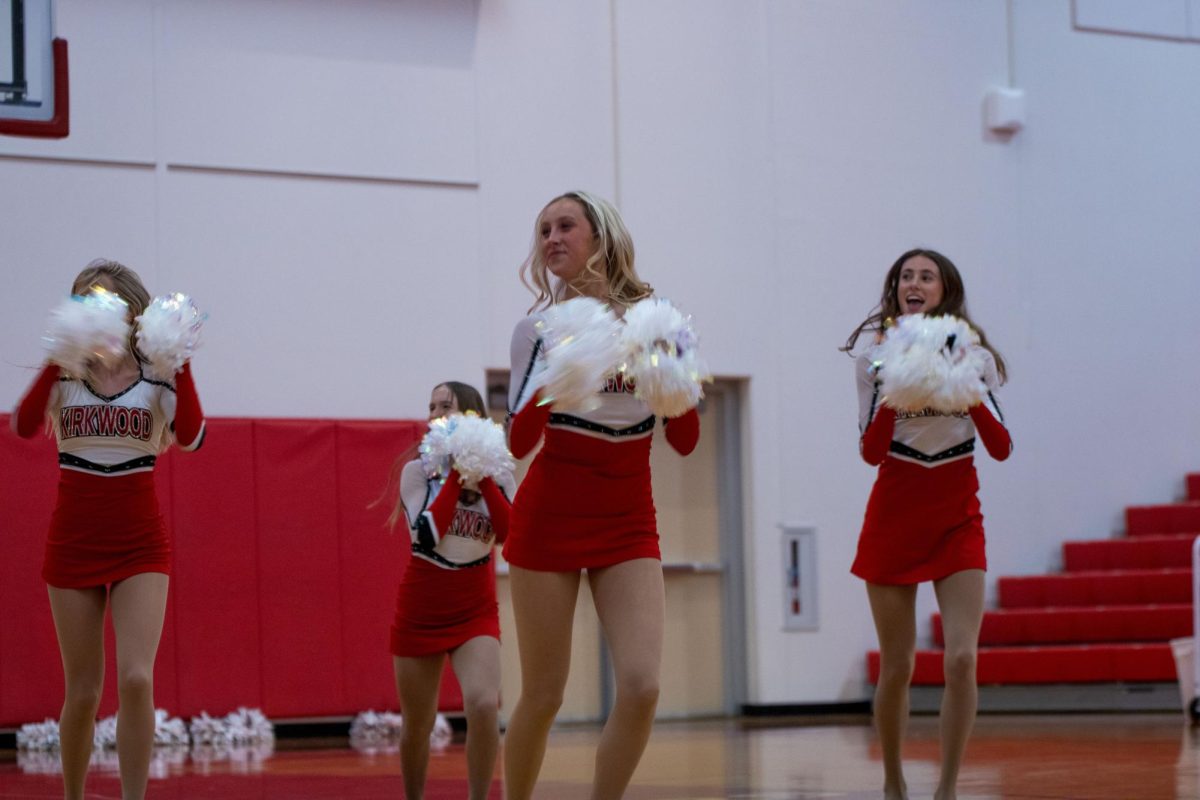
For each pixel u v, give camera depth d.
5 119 10.26
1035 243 18.58
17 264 14.59
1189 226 19.42
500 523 7.52
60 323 6.51
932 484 7.38
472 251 16.17
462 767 10.95
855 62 17.89
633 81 16.89
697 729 14.94
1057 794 7.85
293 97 15.63
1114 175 19.08
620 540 5.47
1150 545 17.59
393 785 9.50
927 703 16.39
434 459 7.64
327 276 15.62
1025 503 18.17
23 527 14.16
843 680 17.25
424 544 7.40
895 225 17.91
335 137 15.74
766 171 17.38
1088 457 18.59
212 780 10.07
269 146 15.50
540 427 5.43
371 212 15.82
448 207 16.11
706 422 17.19
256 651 14.82
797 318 17.39
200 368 15.06
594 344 5.31
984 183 18.38
